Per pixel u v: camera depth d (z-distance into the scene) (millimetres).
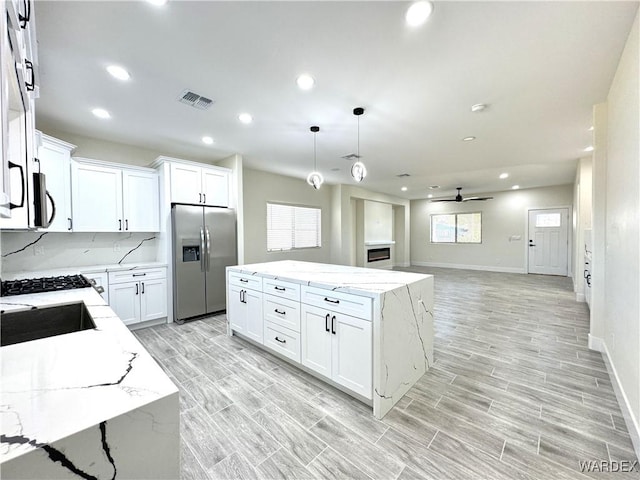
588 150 4188
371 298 1918
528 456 1562
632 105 1747
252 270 3008
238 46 1881
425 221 10078
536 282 6742
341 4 1534
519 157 4574
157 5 1530
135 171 3709
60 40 1793
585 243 4672
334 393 2193
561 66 2098
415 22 1663
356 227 8484
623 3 1518
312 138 3652
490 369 2547
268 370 2555
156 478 656
